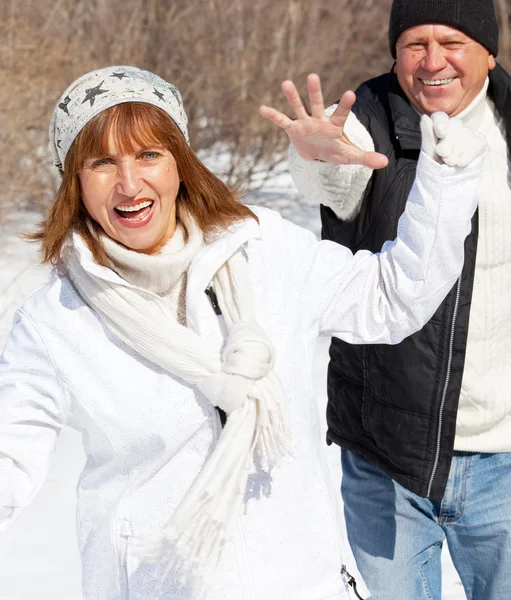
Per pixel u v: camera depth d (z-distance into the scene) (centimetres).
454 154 250
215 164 1244
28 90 1095
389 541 342
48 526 499
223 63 1249
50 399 250
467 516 340
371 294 266
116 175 250
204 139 1240
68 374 249
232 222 261
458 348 324
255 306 260
